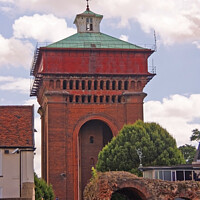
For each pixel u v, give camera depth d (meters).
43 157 110.00
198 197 52.28
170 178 72.50
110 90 102.75
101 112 102.12
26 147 60.69
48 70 100.88
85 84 101.81
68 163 99.12
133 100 102.75
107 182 51.84
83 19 110.94
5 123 63.91
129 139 93.75
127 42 106.94
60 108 100.25
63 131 99.88
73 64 101.88
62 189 97.88
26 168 60.25
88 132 105.44
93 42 106.00
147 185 52.25
